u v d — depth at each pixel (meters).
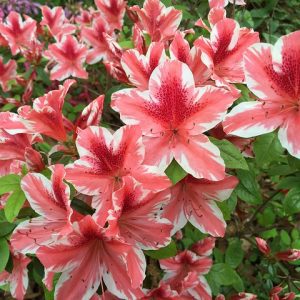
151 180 0.21
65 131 0.25
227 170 0.29
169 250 0.24
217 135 0.26
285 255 0.32
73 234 0.20
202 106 0.22
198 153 0.21
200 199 0.25
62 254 0.21
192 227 0.35
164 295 0.28
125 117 0.22
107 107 0.42
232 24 0.24
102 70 0.48
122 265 0.21
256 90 0.22
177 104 0.22
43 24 0.45
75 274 0.21
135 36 0.31
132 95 0.22
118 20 0.39
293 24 0.62
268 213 0.41
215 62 0.25
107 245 0.21
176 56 0.25
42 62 0.45
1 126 0.24
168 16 0.30
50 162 0.25
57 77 0.40
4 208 0.25
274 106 0.22
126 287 0.22
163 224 0.22
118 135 0.21
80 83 0.50
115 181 0.22
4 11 0.56
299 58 0.21
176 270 0.31
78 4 0.58
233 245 0.36
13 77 0.47
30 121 0.24
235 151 0.23
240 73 0.25
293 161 0.25
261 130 0.22
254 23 0.58
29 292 0.42
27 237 0.22
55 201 0.22
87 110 0.24
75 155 0.25
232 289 0.37
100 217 0.21
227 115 0.22
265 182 0.44
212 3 0.31
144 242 0.22
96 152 0.21
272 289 0.33
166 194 0.21
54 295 0.22
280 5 0.63
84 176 0.21
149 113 0.22
